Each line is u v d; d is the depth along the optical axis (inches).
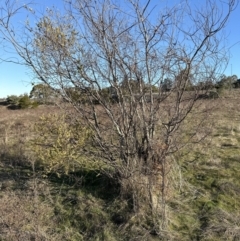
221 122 471.2
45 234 178.4
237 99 568.1
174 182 226.5
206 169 268.1
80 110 213.9
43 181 244.7
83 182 239.1
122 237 176.4
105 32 194.1
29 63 206.4
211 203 208.5
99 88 207.8
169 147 197.3
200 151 308.7
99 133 212.5
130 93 199.9
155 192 204.1
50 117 240.1
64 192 227.5
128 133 203.6
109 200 211.2
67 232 183.0
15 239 174.1
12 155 313.1
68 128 228.2
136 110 199.6
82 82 207.5
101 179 236.1
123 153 206.2
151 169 199.2
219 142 357.4
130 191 204.8
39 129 241.8
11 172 275.0
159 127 203.2
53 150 224.8
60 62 203.3
